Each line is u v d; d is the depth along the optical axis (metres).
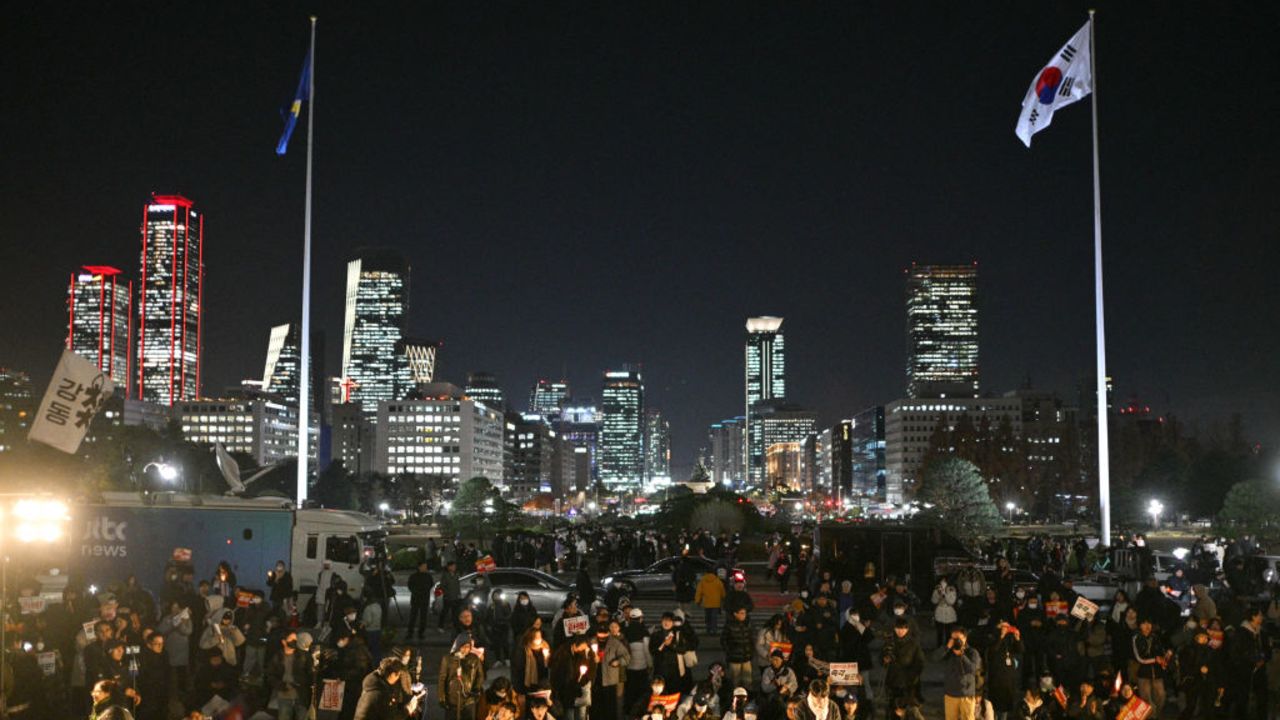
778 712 17.94
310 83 49.34
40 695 18.83
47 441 22.39
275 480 93.62
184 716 17.95
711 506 87.00
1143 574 38.69
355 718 15.80
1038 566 49.31
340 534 33.19
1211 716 19.69
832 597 22.31
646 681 20.47
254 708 19.05
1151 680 20.05
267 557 32.72
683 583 36.62
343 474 182.12
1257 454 139.25
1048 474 180.00
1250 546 43.97
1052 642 20.67
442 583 30.30
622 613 20.75
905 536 38.66
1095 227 46.03
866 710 20.20
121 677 18.28
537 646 18.84
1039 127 46.03
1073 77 46.03
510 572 33.09
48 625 21.61
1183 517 145.00
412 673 17.52
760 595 43.53
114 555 32.22
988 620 22.56
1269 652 20.22
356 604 29.06
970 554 38.19
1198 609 24.36
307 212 48.75
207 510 32.78
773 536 64.00
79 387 22.72
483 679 17.98
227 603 26.78
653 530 89.88
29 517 19.91
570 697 18.73
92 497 33.34
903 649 19.39
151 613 23.08
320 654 18.12
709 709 17.17
